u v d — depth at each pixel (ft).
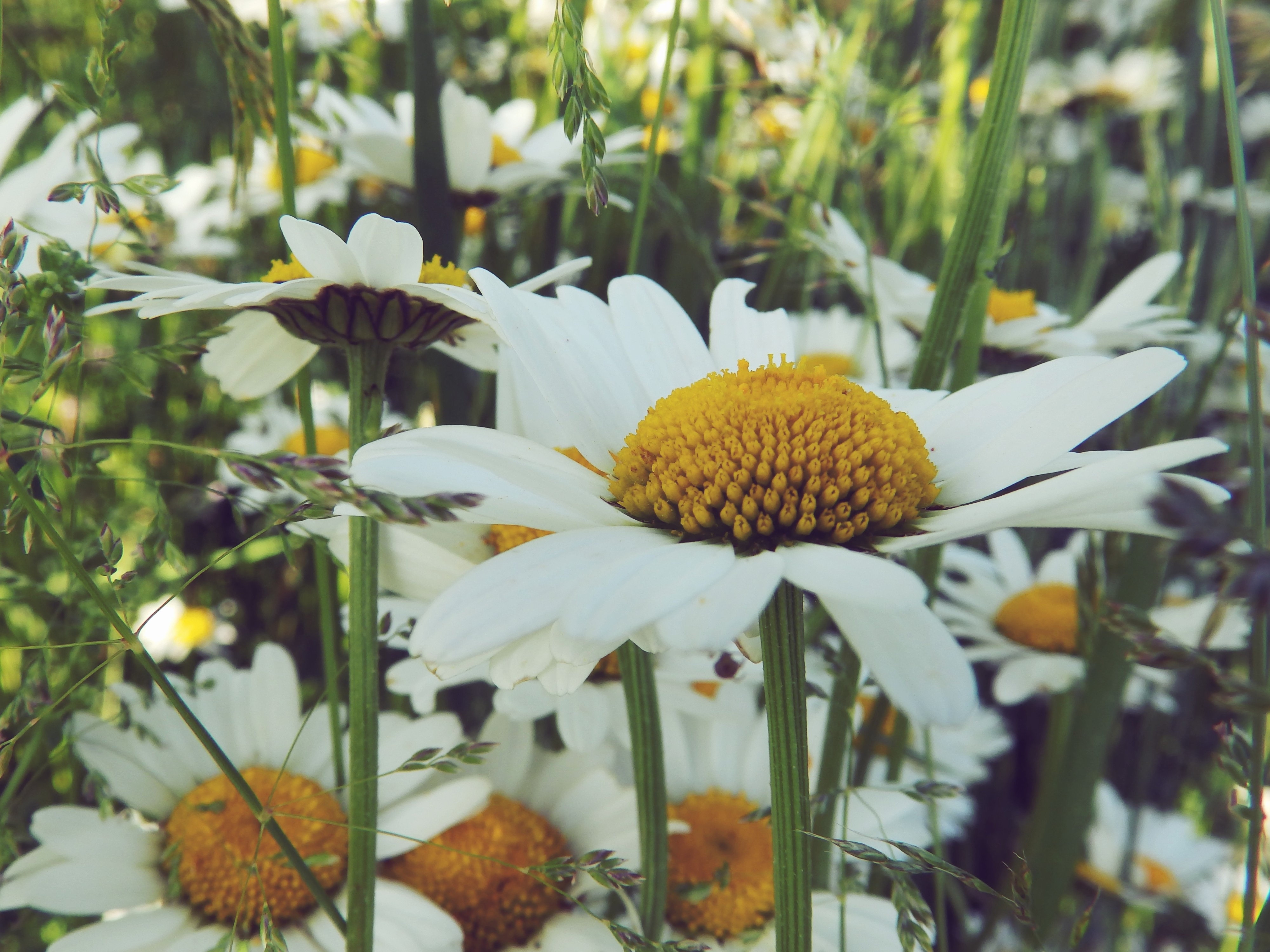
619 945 0.38
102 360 0.34
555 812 0.42
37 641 0.43
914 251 0.70
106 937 0.36
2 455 0.28
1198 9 0.86
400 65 0.77
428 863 0.38
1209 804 0.68
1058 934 0.54
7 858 0.36
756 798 0.44
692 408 0.30
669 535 0.29
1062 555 0.60
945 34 0.62
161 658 0.55
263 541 0.58
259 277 0.64
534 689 0.42
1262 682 0.29
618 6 0.76
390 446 0.30
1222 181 0.92
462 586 0.27
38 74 0.45
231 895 0.37
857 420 0.30
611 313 0.37
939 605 0.57
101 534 0.31
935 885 0.51
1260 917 0.33
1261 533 0.29
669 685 0.44
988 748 0.57
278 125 0.38
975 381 0.44
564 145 0.62
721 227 0.67
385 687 0.49
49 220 0.49
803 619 0.29
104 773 0.39
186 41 0.80
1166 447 0.25
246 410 0.66
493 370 0.42
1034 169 0.81
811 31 0.50
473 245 0.67
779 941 0.29
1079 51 0.96
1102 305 0.65
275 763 0.41
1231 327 0.46
